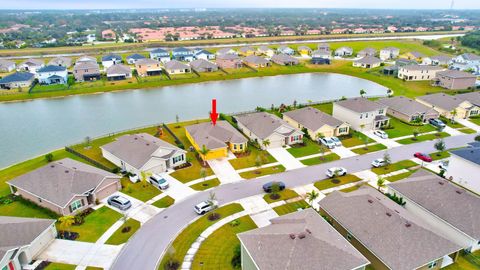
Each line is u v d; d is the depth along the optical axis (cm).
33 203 4834
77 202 4666
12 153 6956
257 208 4722
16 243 3666
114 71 12850
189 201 4897
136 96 11175
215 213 4603
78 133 8031
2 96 10719
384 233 3644
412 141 6988
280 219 3950
